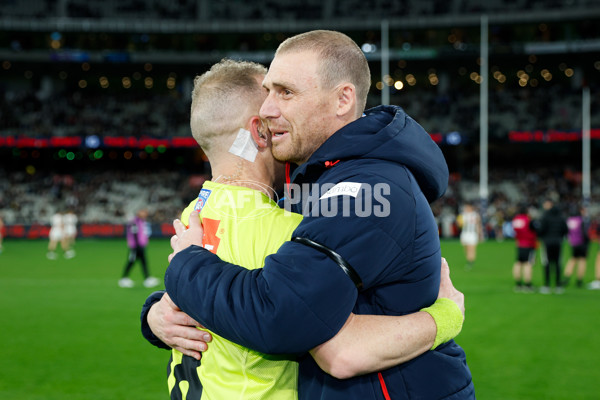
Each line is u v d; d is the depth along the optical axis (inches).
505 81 1867.6
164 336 74.3
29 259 838.5
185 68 1791.3
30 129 1685.5
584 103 1440.7
